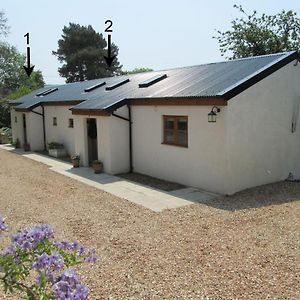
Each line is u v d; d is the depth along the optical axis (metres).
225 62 12.88
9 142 25.03
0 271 2.92
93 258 3.49
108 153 12.89
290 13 26.05
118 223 7.60
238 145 9.59
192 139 10.42
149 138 12.22
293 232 6.74
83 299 2.50
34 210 8.69
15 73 45.69
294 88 10.84
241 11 26.94
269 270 5.23
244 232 6.82
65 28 52.41
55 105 18.66
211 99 9.40
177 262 5.59
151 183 11.34
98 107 13.03
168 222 7.57
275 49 25.69
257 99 9.88
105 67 50.72
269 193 9.58
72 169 14.19
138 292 4.70
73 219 7.94
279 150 10.72
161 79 14.23
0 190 10.85
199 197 9.48
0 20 37.03
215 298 4.51
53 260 2.75
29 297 2.69
